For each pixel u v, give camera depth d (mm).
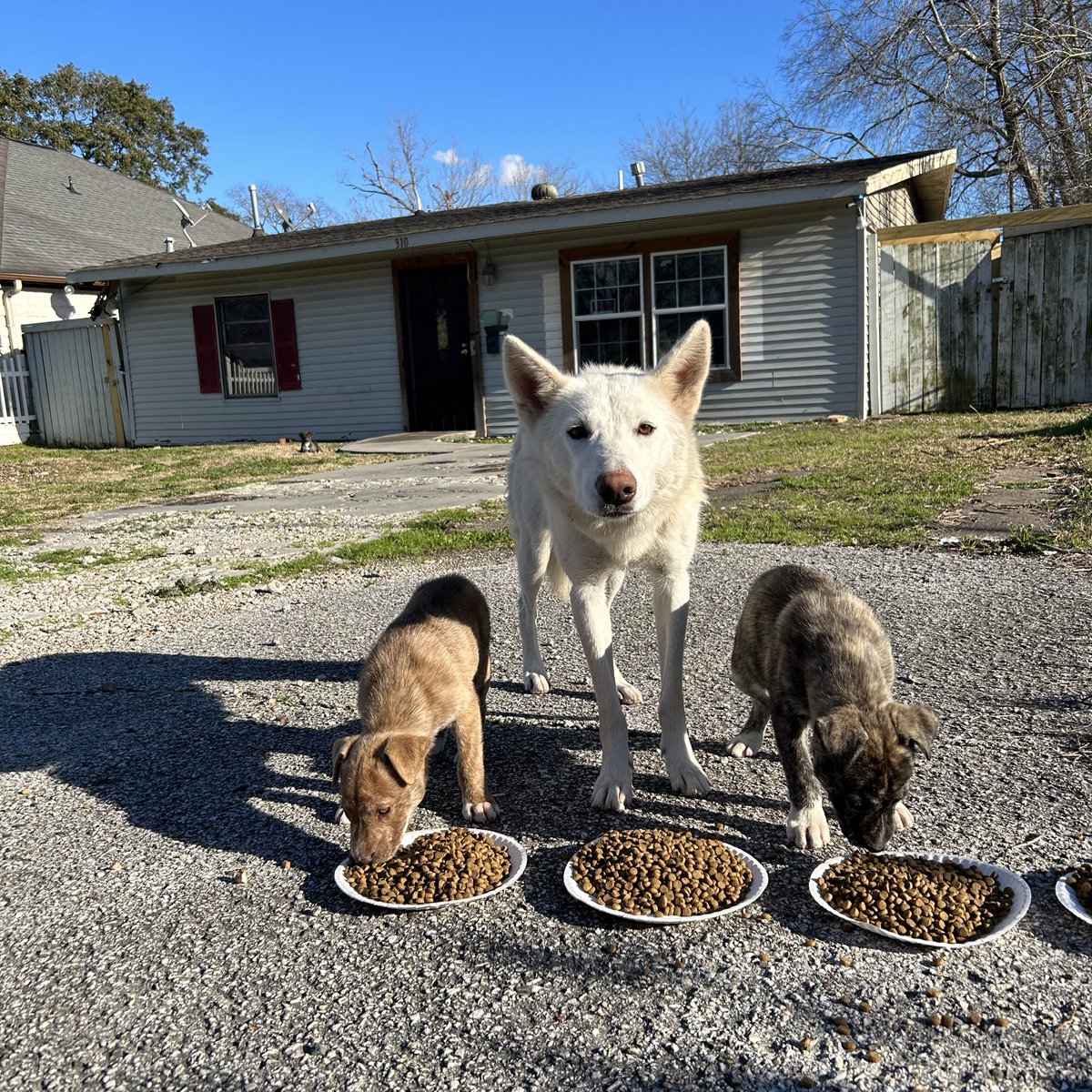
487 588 3965
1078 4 15836
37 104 30828
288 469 8656
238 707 2715
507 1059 1215
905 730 1655
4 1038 1321
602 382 2156
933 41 17078
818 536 4305
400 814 1775
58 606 4070
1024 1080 1132
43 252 14383
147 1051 1278
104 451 11273
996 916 1462
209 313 11586
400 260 10578
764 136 20812
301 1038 1283
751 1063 1180
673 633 2131
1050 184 16625
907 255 8883
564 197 12531
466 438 10219
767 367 9367
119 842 1913
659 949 1431
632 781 2078
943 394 9094
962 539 3969
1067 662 2564
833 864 1625
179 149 35031
